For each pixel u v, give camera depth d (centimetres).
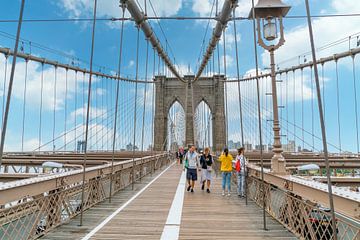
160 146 3897
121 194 733
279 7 523
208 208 564
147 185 920
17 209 324
